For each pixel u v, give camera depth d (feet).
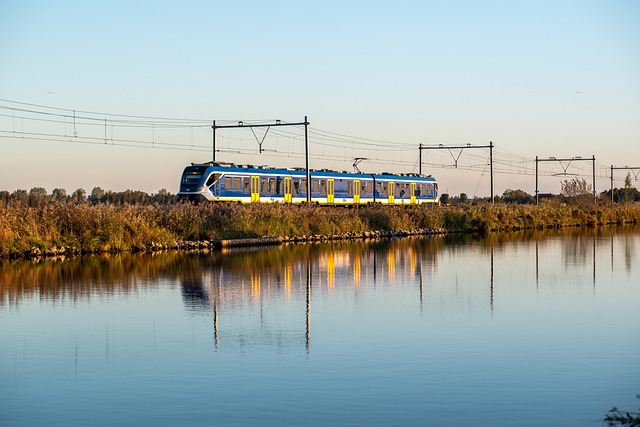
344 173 226.17
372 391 39.70
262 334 54.60
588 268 102.78
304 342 51.78
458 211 229.66
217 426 34.40
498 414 35.94
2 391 40.16
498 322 59.31
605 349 49.42
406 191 252.62
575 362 45.85
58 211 131.75
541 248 144.36
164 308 66.28
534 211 259.39
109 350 49.55
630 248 143.64
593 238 181.98
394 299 72.02
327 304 68.80
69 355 48.24
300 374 43.19
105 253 127.54
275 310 65.31
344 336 53.78
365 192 233.96
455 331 55.52
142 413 36.29
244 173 192.95
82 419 35.53
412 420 35.09
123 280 86.58
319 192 216.95
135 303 69.15
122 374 43.47
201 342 51.90
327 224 181.16
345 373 43.37
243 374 43.27
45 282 84.58
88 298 72.18
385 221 203.00
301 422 34.88
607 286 82.43
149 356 47.83
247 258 118.11
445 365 45.11
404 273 95.50
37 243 122.21
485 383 41.19
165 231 142.20
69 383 41.68
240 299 71.77
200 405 37.47
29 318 61.26
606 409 36.60
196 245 141.18
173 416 35.83
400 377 42.42
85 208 133.39
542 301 70.85
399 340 52.31
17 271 96.48
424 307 67.00
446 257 121.80
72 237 128.06
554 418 35.32
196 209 155.33
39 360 46.93
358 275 92.99
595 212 293.02
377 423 34.71
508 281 86.89
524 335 53.98
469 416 35.65
